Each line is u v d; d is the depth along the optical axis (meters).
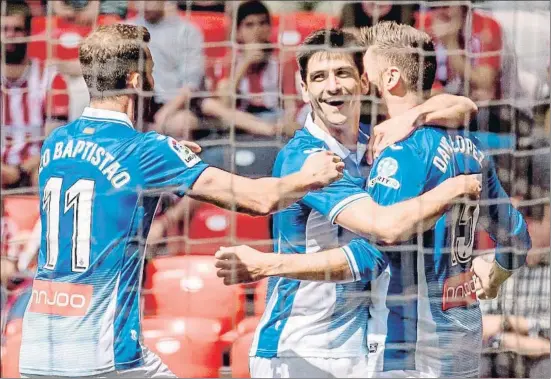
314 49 12.09
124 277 11.53
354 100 11.99
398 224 11.41
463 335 11.87
